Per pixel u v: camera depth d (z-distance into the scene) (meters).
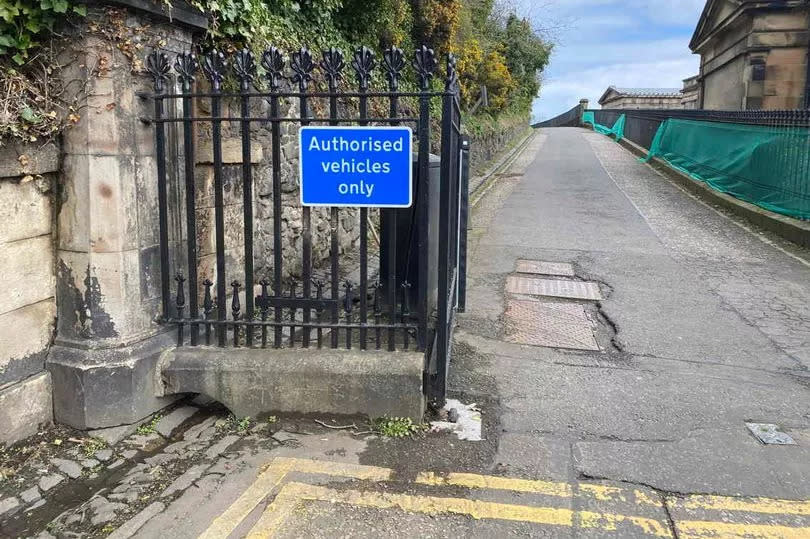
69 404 3.64
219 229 3.83
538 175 17.67
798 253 8.70
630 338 5.38
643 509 2.99
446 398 4.12
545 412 3.98
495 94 22.28
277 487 3.14
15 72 3.25
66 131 3.48
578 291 6.79
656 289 6.90
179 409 3.96
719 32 23.42
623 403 4.14
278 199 3.77
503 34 27.02
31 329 3.56
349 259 7.92
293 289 3.92
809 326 5.75
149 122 3.75
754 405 4.14
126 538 2.76
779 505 3.04
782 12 20.52
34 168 3.37
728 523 2.90
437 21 13.35
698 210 12.09
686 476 3.28
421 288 3.79
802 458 3.48
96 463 3.40
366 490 3.12
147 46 3.72
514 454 3.47
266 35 5.83
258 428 3.72
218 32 4.61
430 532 2.82
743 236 9.79
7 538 2.82
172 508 2.98
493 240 9.26
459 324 5.67
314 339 4.50
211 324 3.94
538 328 5.62
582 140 31.75
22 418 3.51
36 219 3.51
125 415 3.67
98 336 3.63
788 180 10.34
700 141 15.29
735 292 6.81
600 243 9.16
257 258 5.88
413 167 4.71
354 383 3.71
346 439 3.60
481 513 2.95
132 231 3.67
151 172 3.81
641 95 52.62
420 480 3.21
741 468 3.37
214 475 3.25
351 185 3.68
